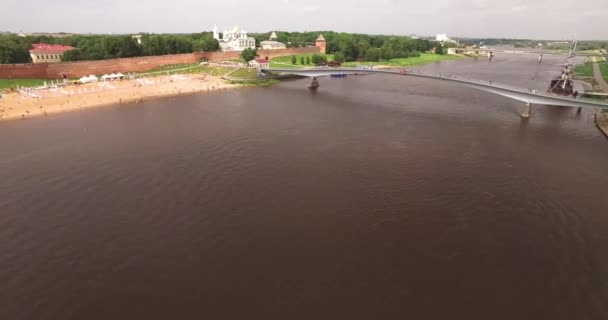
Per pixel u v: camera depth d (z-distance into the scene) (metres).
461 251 36.31
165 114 89.31
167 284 31.44
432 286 31.55
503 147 67.12
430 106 103.62
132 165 56.00
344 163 57.94
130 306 29.08
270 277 32.31
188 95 117.25
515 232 39.59
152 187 48.97
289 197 46.62
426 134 74.69
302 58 198.75
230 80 142.12
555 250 36.72
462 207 44.53
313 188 49.19
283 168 55.69
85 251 35.75
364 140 69.81
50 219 41.19
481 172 55.03
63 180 50.66
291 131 75.31
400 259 34.94
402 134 74.44
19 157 58.78
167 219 41.41
